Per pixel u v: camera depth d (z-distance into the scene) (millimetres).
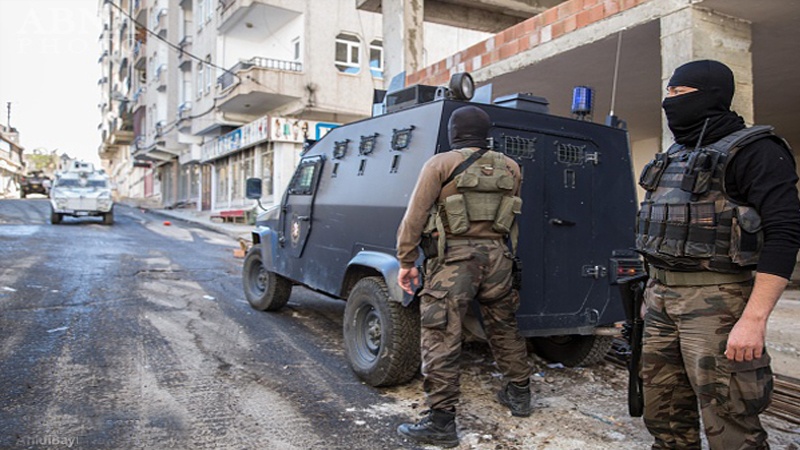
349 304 4410
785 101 9844
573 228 4188
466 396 4020
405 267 3391
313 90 21406
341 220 4816
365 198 4512
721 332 2197
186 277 9031
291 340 5430
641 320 2799
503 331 3613
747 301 2193
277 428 3408
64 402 3715
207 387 4078
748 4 5363
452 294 3264
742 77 5668
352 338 4383
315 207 5293
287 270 5816
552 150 4160
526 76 8320
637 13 5992
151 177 47875
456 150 3396
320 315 6543
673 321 2379
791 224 2029
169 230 19125
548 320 4039
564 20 7031
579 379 4465
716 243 2180
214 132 26875
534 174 4051
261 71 20531
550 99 10023
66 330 5500
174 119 31719
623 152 4527
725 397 2186
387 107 4770
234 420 3510
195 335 5488
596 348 4543
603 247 4316
